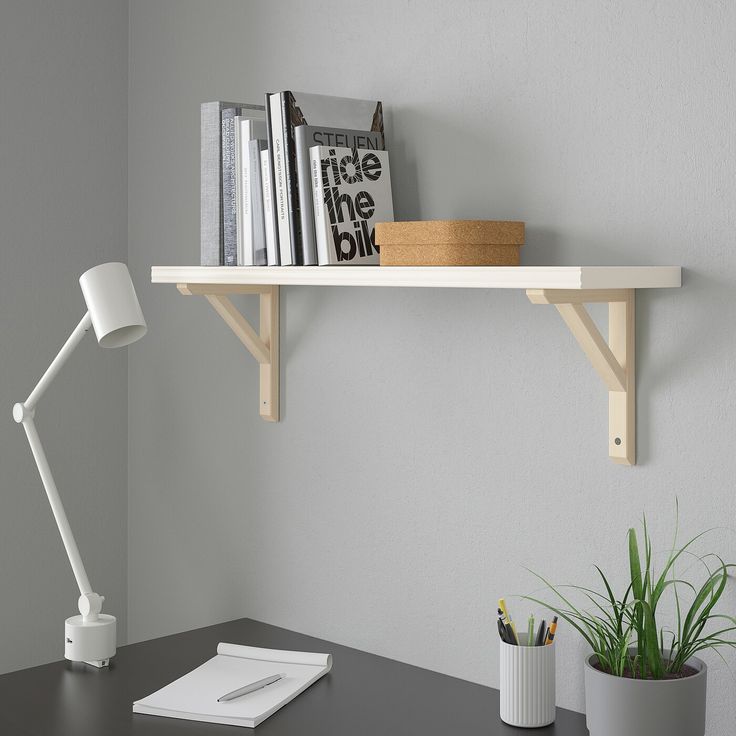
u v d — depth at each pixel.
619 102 1.42
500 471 1.59
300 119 1.58
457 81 1.62
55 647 2.26
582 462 1.49
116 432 2.33
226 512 2.10
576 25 1.46
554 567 1.53
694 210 1.35
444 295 1.66
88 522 2.29
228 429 2.09
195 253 2.14
